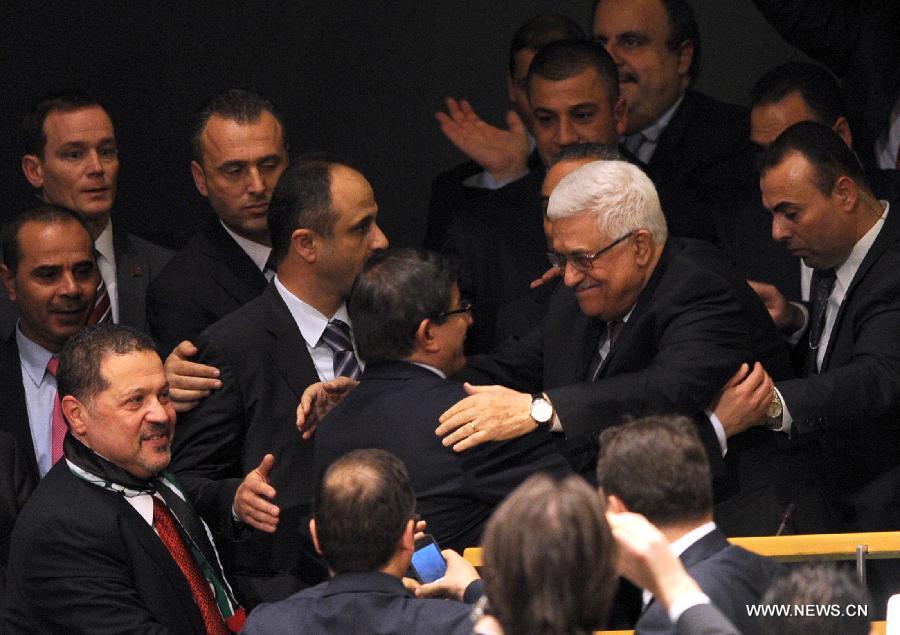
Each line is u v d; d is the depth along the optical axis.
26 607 13.26
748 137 19.78
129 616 12.92
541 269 17.81
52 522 13.09
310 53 23.84
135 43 23.06
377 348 13.03
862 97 19.25
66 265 16.59
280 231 15.11
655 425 9.90
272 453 14.79
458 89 24.31
